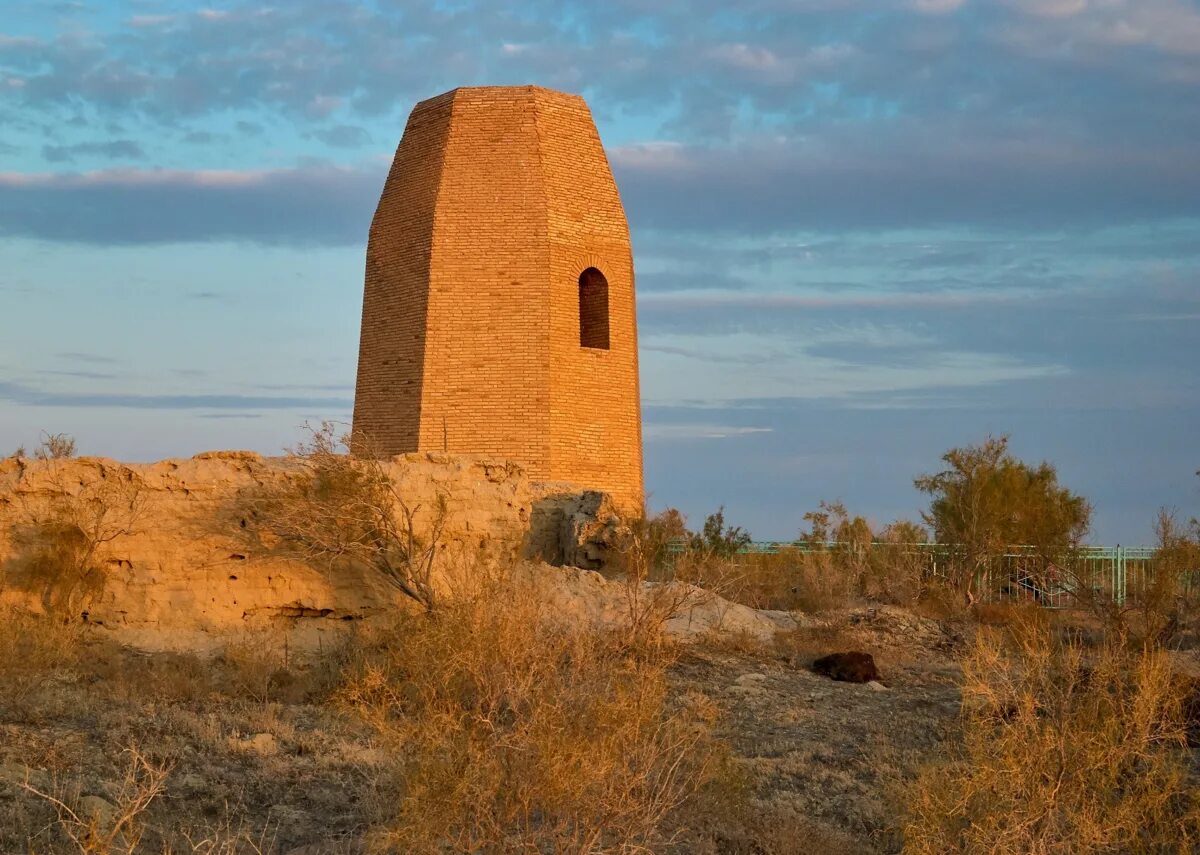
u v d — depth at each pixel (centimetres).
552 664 901
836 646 2066
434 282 2794
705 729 1127
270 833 991
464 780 818
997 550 2714
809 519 3064
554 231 2819
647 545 2370
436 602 1530
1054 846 910
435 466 1828
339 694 1259
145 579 1625
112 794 1018
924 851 914
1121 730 1016
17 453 1731
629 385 2914
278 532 1641
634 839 881
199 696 1387
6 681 1303
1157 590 2100
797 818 1116
